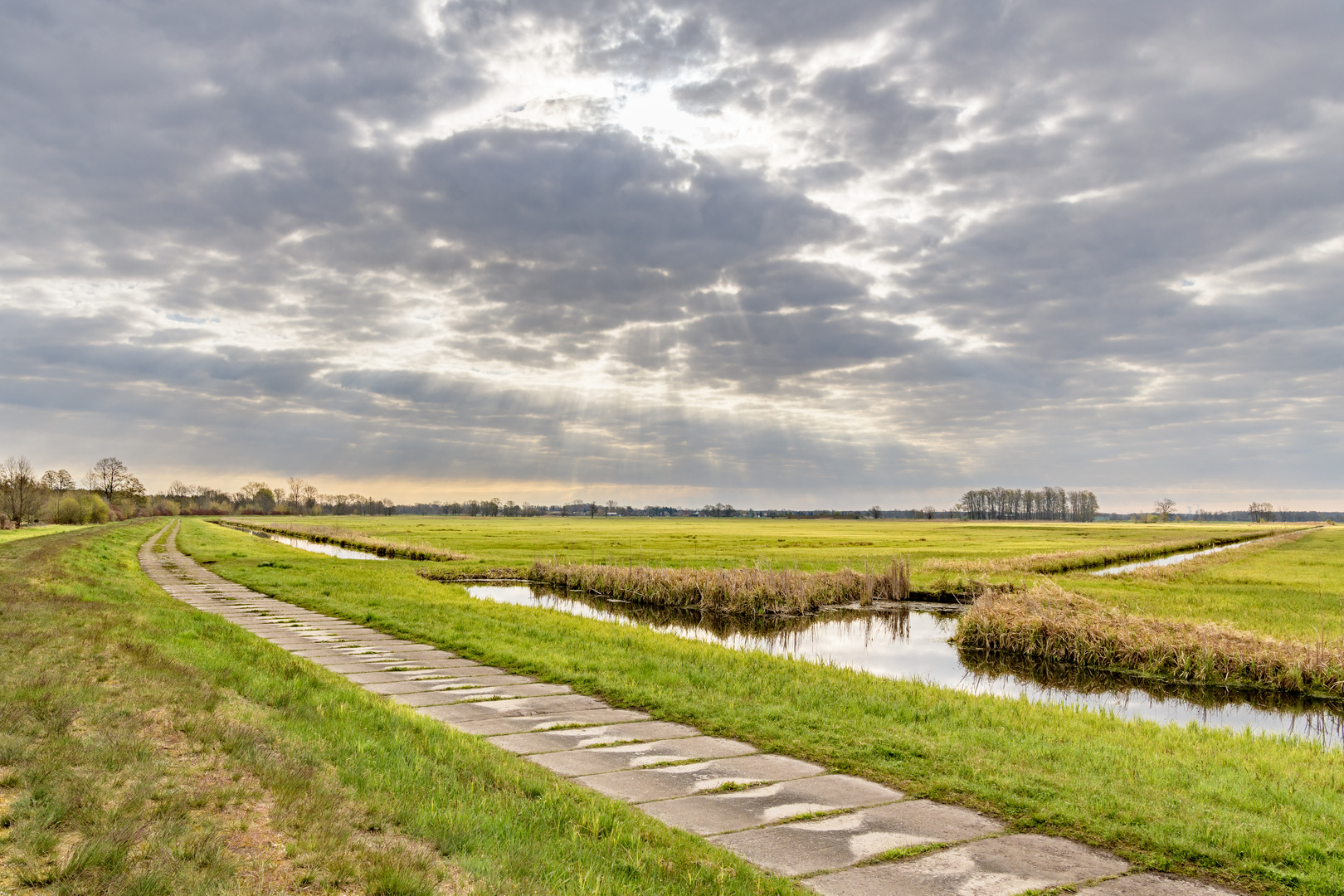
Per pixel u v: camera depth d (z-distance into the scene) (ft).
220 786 19.63
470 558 148.56
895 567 100.78
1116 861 20.02
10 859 14.70
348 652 49.34
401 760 23.76
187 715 25.82
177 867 14.85
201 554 144.66
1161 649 56.39
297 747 23.81
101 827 16.21
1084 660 59.26
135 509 497.46
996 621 66.33
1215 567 133.28
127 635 41.14
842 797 24.35
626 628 62.18
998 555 169.07
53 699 25.63
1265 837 21.21
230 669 35.88
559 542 216.74
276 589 85.25
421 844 17.89
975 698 40.24
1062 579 113.29
